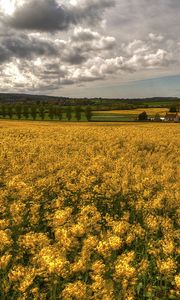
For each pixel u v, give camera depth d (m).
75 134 39.75
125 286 6.91
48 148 26.22
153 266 9.09
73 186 13.30
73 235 8.36
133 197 13.60
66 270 7.34
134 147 29.33
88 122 96.50
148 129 53.47
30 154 21.64
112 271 7.93
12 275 6.96
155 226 9.90
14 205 10.20
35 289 6.94
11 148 25.42
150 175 15.74
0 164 18.12
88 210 10.31
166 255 8.58
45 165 18.56
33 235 8.38
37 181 13.95
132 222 12.09
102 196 13.24
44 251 7.38
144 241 10.04
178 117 105.81
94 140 34.91
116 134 40.06
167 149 30.17
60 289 7.62
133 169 17.08
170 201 12.29
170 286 8.62
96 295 6.67
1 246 8.05
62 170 15.92
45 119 122.69
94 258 8.48
